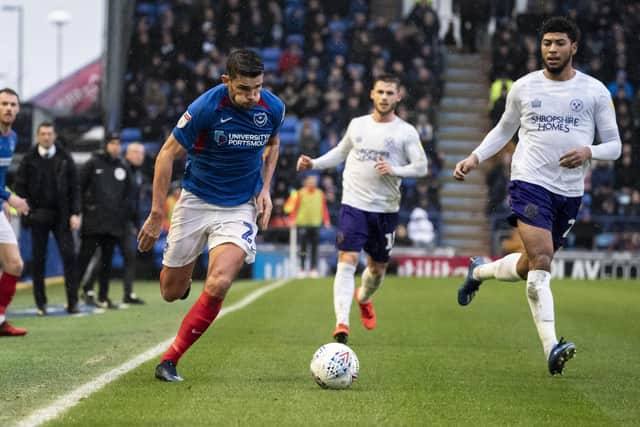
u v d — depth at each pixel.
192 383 17.44
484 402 16.11
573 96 19.86
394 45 76.38
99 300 36.59
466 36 79.31
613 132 19.86
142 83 77.38
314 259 58.06
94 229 35.91
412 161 24.83
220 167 18.27
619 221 67.75
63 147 33.47
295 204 57.84
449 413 15.07
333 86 73.44
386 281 51.31
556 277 61.78
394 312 33.34
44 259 33.34
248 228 18.34
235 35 80.00
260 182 18.97
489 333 26.97
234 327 27.33
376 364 20.50
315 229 57.78
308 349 22.53
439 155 69.94
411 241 65.38
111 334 26.17
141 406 15.18
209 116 17.66
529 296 19.69
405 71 75.94
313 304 35.75
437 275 61.41
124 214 36.44
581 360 21.95
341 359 17.06
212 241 18.28
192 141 17.77
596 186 69.62
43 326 28.72
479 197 73.56
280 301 37.06
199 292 45.56
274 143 19.48
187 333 17.80
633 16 79.31
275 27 80.25
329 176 68.94
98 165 36.19
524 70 75.94
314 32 79.56
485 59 80.00
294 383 17.62
